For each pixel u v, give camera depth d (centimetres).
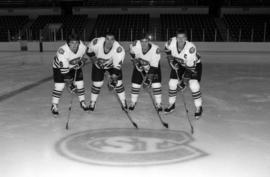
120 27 1755
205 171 242
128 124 365
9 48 1633
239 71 827
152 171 242
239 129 344
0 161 259
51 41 1680
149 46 383
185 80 379
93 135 326
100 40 381
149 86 415
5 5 2025
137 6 1939
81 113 413
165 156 270
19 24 1873
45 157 268
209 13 1966
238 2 1906
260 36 1609
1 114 406
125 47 1585
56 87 392
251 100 487
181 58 371
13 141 306
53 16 1914
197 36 1638
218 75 755
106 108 439
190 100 486
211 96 516
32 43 1616
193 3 1938
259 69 868
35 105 455
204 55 1327
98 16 1900
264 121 375
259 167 248
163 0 1947
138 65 399
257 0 1880
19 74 776
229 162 257
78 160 262
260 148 287
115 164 254
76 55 375
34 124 363
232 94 532
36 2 2016
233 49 1519
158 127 354
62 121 376
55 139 312
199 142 304
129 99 496
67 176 234
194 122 373
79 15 1909
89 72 822
